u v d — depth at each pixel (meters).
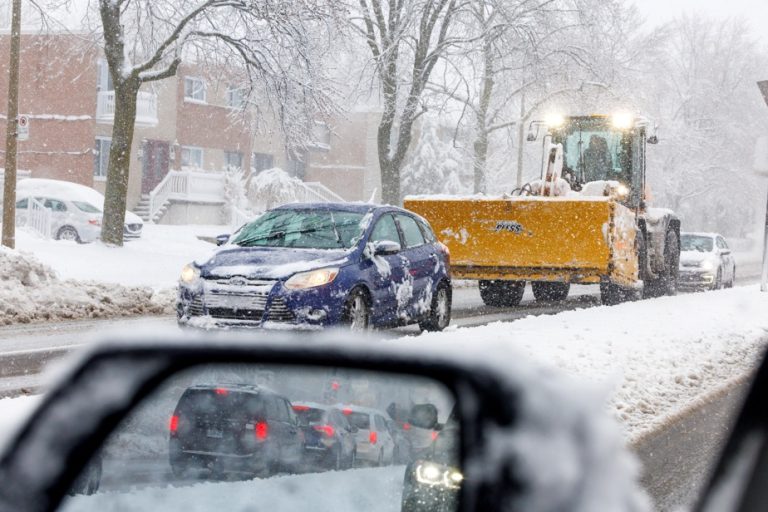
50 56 65.31
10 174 34.88
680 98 96.44
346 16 46.31
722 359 18.34
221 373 2.67
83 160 65.31
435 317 21.23
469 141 64.19
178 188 68.81
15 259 25.75
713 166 92.62
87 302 25.05
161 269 36.75
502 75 59.66
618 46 61.53
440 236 28.31
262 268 16.78
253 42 41.91
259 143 81.62
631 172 31.47
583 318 21.97
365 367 2.58
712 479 3.28
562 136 32.09
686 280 46.31
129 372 2.47
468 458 2.17
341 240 18.50
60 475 2.43
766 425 3.21
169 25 44.22
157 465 3.13
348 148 94.00
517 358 2.13
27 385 14.45
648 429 12.11
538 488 1.91
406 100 53.72
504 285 31.09
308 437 3.23
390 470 2.93
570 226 27.05
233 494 3.36
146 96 66.44
